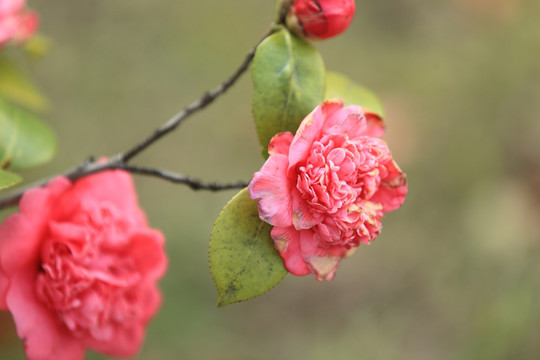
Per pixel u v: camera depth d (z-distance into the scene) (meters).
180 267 1.60
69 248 0.78
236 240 0.73
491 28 2.00
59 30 1.76
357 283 1.78
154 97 1.82
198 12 1.97
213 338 1.56
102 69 1.77
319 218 0.72
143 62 1.84
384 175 0.74
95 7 1.83
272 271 0.73
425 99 2.01
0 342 0.98
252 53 0.79
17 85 0.91
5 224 0.77
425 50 2.08
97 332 0.79
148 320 0.84
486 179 1.90
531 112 1.95
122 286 0.79
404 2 2.14
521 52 1.95
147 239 0.81
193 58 1.90
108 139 1.71
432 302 1.72
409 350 1.62
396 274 1.79
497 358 1.45
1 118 0.84
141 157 1.76
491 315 1.49
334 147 0.73
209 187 0.79
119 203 0.82
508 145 1.94
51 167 1.59
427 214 1.89
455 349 1.62
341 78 0.84
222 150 1.85
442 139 1.96
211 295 1.61
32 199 0.77
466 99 2.00
